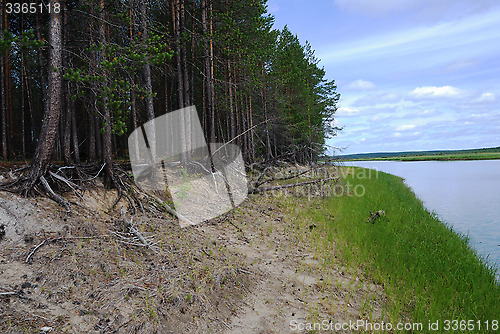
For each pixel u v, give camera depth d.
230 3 17.09
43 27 13.41
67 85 8.95
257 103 26.72
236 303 5.45
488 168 72.50
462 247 9.79
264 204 12.95
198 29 17.12
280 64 29.70
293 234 9.96
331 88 41.66
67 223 6.27
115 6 9.41
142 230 7.21
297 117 31.45
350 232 10.36
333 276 7.12
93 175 8.62
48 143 7.14
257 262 7.31
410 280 6.96
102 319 4.04
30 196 6.63
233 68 17.77
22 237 5.33
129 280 4.99
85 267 5.03
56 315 3.90
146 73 11.41
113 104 7.06
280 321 5.12
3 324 3.52
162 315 4.43
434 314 5.59
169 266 5.80
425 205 19.88
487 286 7.03
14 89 20.73
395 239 9.80
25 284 4.28
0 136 16.44
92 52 8.23
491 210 17.95
